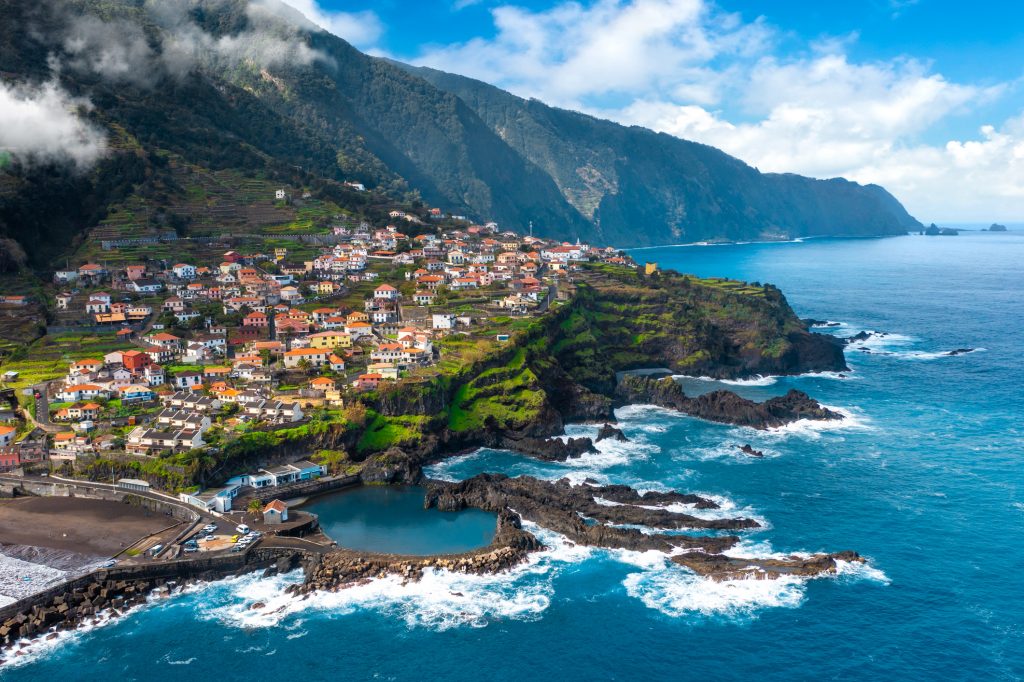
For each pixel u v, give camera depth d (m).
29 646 133.75
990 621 138.12
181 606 145.62
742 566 155.38
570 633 137.38
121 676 126.69
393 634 137.50
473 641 135.50
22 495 185.88
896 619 139.50
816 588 149.25
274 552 160.00
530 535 167.25
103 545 159.12
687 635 136.62
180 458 183.12
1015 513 178.50
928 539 167.00
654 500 187.38
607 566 158.62
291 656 131.62
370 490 196.12
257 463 195.38
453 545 165.12
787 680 125.19
